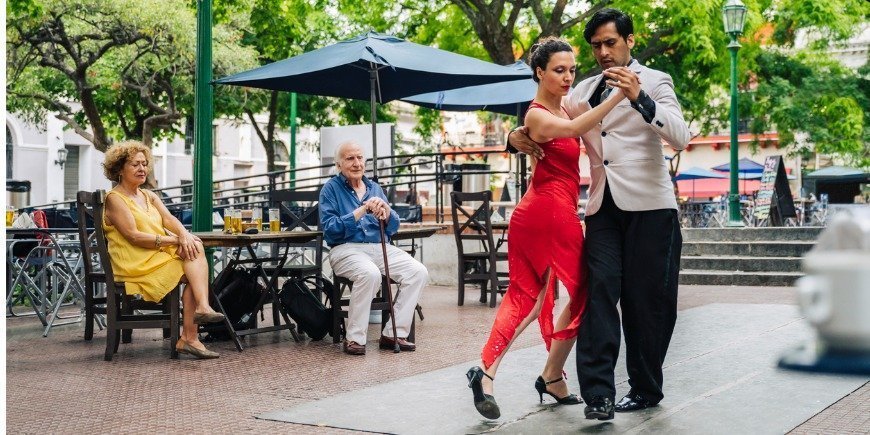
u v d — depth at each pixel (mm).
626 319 4090
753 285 12180
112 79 20234
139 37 18594
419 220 13711
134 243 6105
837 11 20672
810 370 1610
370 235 6645
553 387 4285
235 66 19984
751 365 5246
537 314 4070
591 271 3936
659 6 18672
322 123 25469
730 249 13125
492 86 11898
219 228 11305
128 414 4379
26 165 34125
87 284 7148
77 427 4105
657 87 3912
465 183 14711
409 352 6418
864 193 29766
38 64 18984
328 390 4977
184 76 20797
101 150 19438
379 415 4227
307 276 7328
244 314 7199
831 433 3623
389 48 7797
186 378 5418
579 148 4062
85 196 6750
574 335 4008
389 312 6617
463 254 9898
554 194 3961
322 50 8039
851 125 22281
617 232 4004
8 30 17219
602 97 3998
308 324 6961
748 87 23859
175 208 14547
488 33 18391
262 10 19594
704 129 28172
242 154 42969
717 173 31859
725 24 16047
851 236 1582
